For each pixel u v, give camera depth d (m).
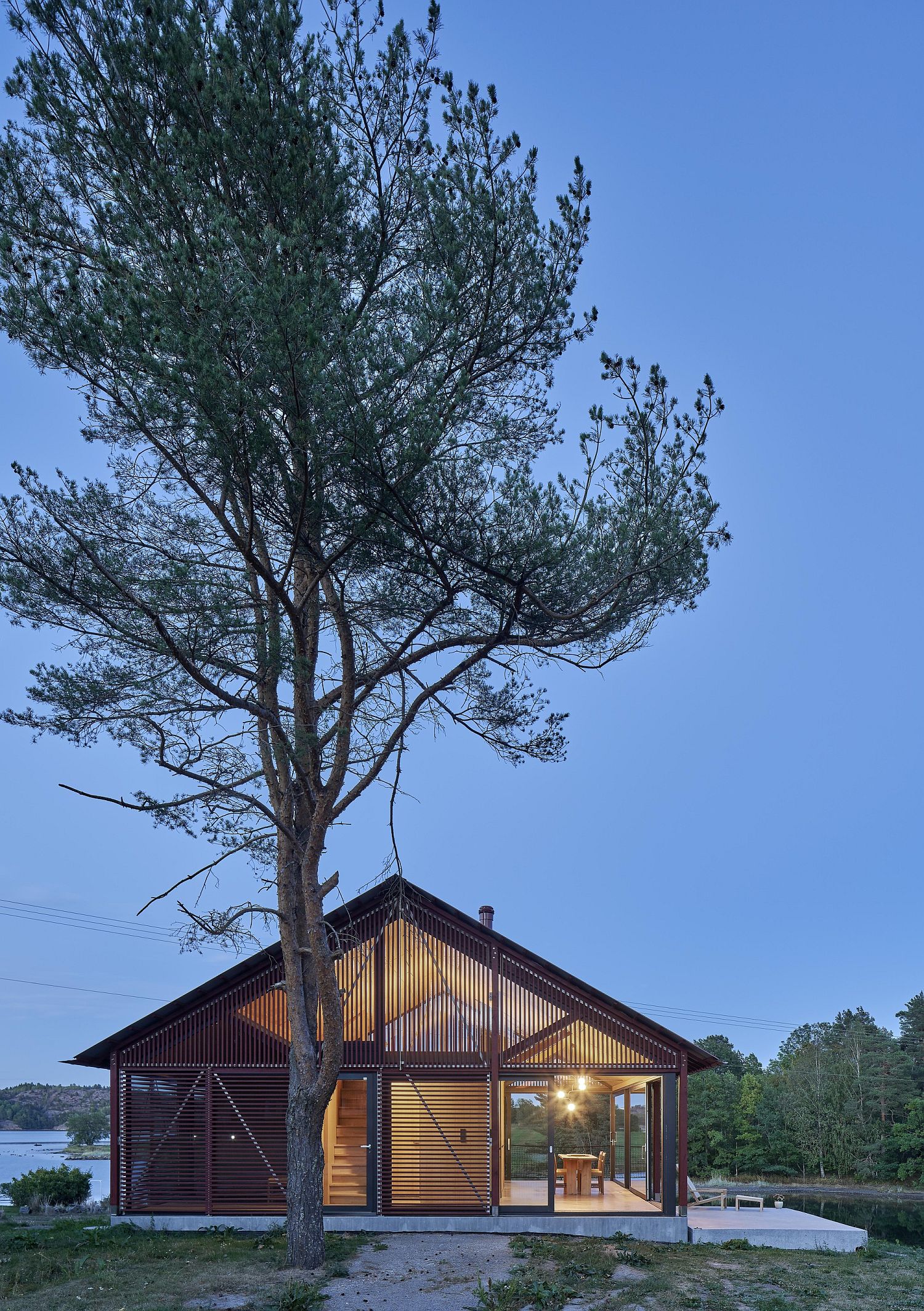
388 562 11.23
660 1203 17.53
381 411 9.84
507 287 10.91
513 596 11.44
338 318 9.91
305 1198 13.20
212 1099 16.77
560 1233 16.45
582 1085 17.39
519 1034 17.25
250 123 9.95
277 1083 16.86
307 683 13.24
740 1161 53.12
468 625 13.40
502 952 17.61
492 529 10.77
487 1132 16.98
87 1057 16.86
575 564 11.43
